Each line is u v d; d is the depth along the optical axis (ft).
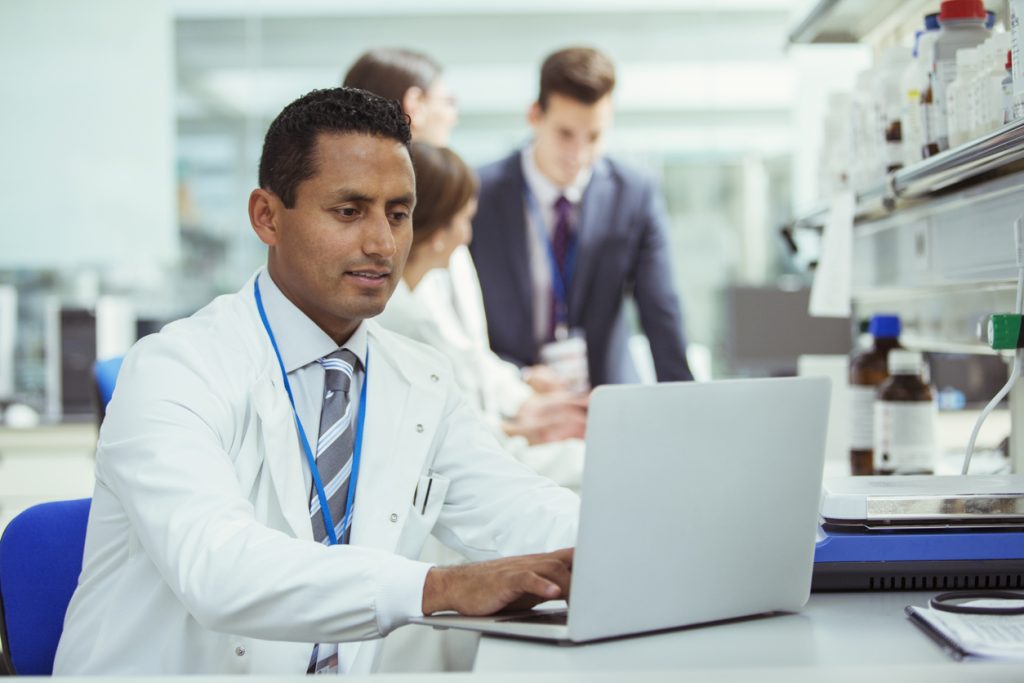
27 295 17.85
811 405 3.78
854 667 3.05
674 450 3.49
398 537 4.52
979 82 4.94
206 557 3.67
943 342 6.92
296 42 19.02
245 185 18.81
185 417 4.06
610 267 10.75
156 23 17.85
